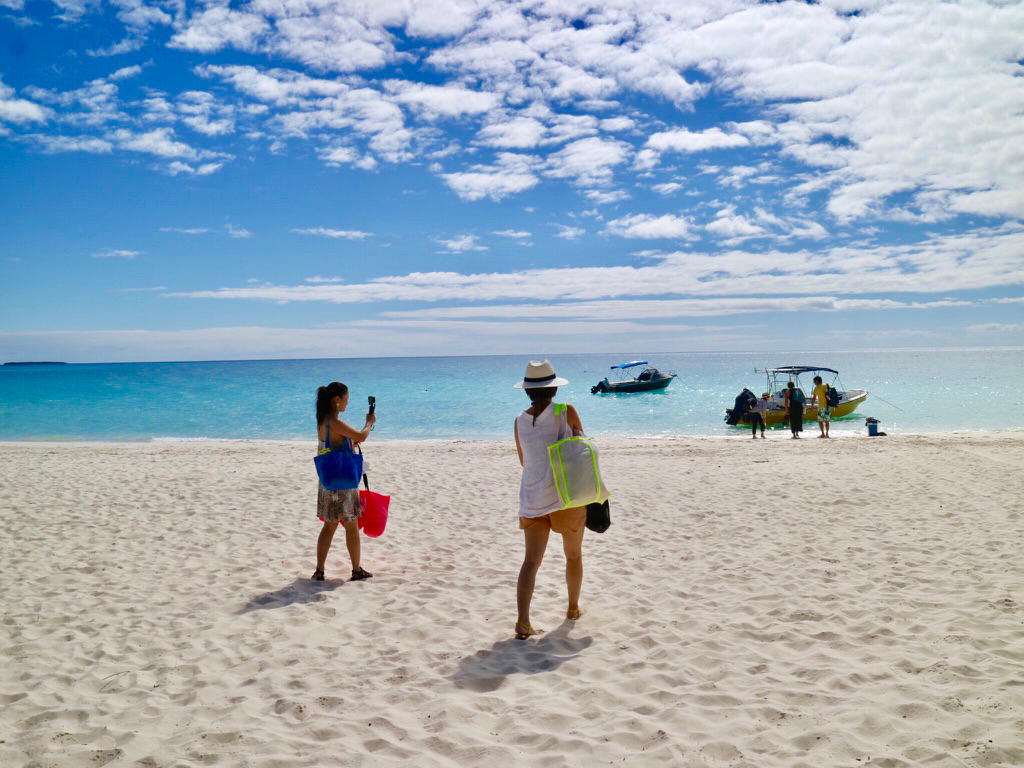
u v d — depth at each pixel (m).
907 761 2.95
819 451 16.39
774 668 4.12
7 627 5.20
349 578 6.55
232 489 11.52
